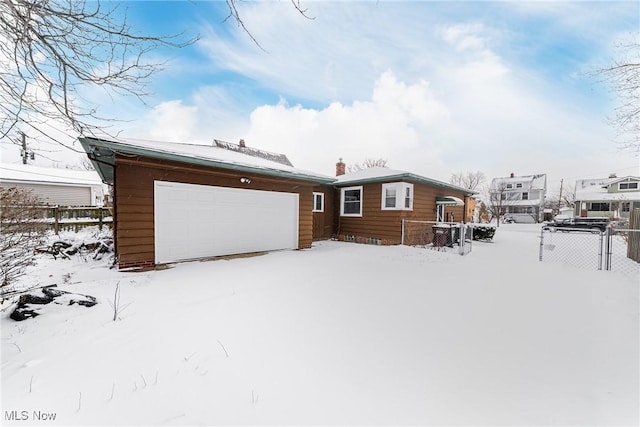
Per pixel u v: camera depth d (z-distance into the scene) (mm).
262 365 2324
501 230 21516
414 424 1701
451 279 4949
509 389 2031
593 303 3711
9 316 3182
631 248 7164
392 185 10625
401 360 2408
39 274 5273
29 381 2092
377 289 4371
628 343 2680
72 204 18938
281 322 3150
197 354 2484
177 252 6340
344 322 3158
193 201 6586
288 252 8234
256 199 7875
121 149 5148
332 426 1682
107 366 2293
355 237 11945
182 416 1763
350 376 2182
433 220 12500
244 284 4648
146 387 2041
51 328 2930
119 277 5113
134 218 5703
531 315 3346
